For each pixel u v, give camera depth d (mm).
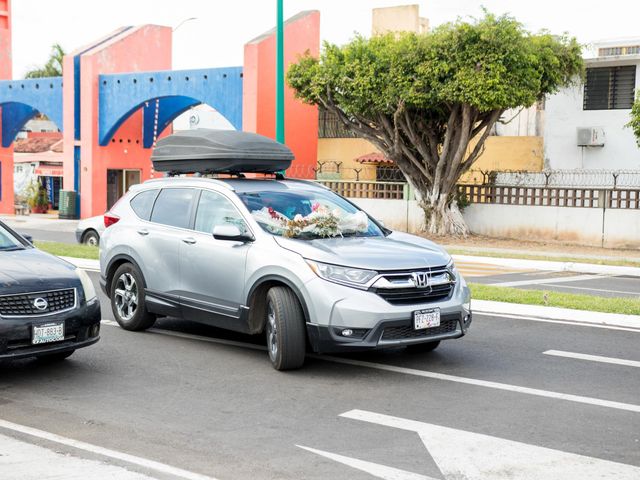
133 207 10086
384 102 24438
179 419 6391
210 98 31812
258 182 9242
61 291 7516
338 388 7344
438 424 6266
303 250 7766
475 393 7184
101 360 8445
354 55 24984
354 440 5875
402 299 7508
